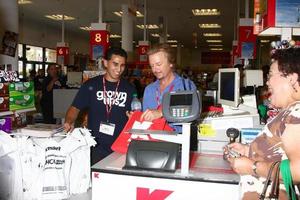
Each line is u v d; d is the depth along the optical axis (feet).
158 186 5.74
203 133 7.60
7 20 18.21
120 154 7.09
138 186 5.82
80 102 9.36
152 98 8.21
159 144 5.98
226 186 5.49
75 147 7.52
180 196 5.66
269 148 4.99
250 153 5.32
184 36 73.82
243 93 9.96
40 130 7.48
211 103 12.21
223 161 6.64
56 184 7.30
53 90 19.86
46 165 7.27
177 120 5.66
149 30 64.18
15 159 7.09
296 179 4.33
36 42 56.49
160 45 7.63
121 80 9.48
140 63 47.44
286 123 4.54
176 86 7.85
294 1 8.58
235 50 52.21
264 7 9.30
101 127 9.13
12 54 18.13
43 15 48.98
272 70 4.96
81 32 66.59
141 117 6.90
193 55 102.99
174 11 46.98
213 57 102.22
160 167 5.81
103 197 5.98
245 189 5.48
